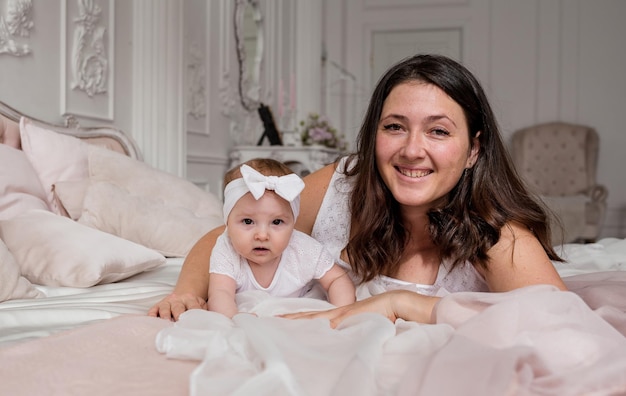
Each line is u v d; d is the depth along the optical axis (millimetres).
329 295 1544
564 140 6988
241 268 1503
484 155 1405
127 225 2373
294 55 6719
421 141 1319
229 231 1460
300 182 1427
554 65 7234
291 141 5449
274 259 1522
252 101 5562
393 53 7648
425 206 1440
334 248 1672
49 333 1236
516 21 7309
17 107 2799
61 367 923
